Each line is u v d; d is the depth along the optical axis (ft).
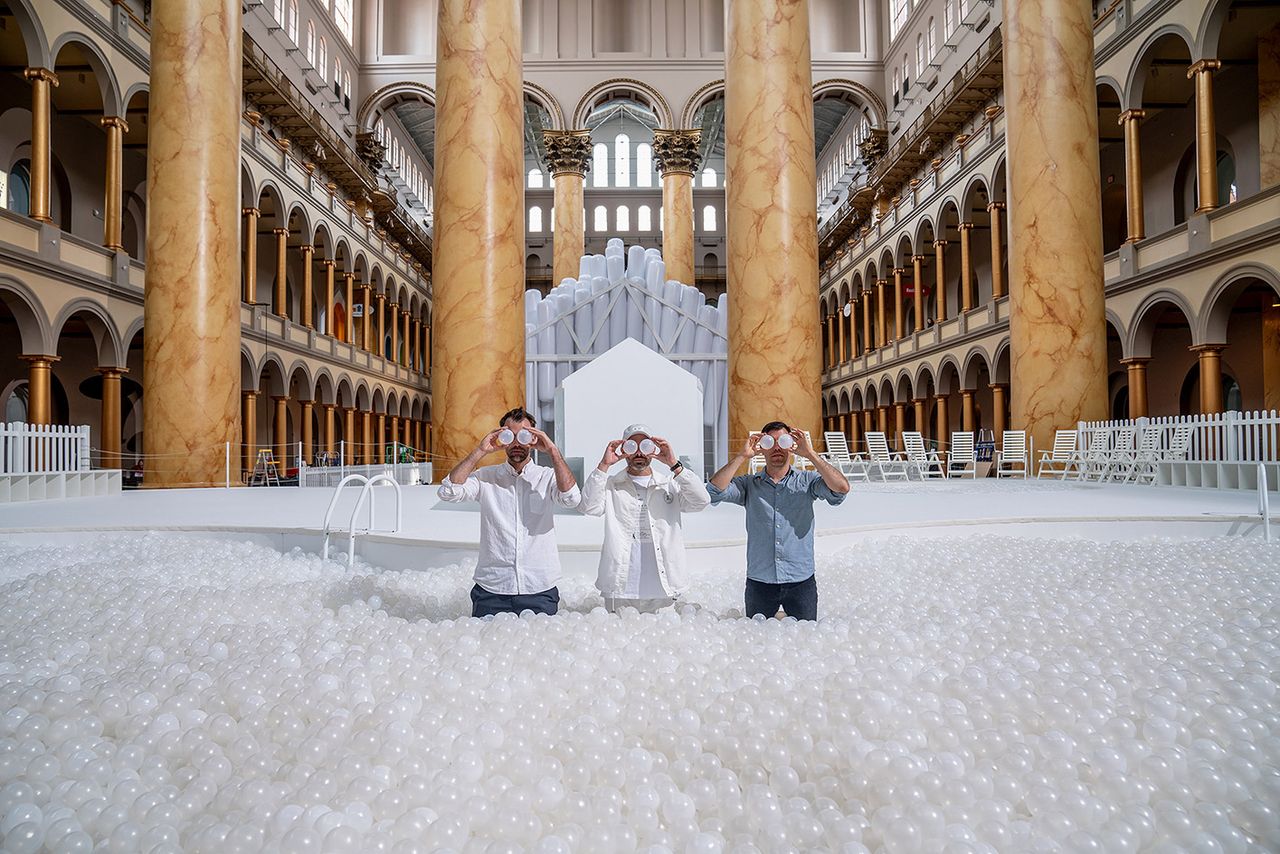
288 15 99.71
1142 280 60.85
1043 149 47.11
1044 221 46.98
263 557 22.50
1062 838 6.70
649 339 52.01
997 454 53.93
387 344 146.30
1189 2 55.67
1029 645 12.03
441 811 6.78
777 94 42.88
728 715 9.20
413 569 21.18
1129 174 62.49
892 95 119.75
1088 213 46.96
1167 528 25.17
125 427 81.56
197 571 19.60
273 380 90.89
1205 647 11.69
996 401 82.79
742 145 43.16
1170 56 62.28
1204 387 54.54
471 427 43.55
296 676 10.15
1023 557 20.58
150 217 49.39
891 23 120.47
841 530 22.54
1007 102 49.39
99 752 8.26
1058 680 9.75
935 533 24.30
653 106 119.24
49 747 8.53
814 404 42.47
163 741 8.55
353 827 6.60
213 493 44.34
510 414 13.92
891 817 6.56
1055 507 29.12
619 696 9.75
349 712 8.94
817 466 13.78
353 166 112.57
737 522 25.38
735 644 11.69
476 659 10.30
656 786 7.36
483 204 44.14
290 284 114.83
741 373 42.50
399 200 147.43
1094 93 47.80
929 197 100.22
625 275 52.65
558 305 52.39
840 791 7.66
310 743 8.21
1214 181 54.19
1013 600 15.53
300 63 100.42
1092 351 46.68
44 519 28.32
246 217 83.51
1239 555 19.86
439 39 45.70
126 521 27.22
